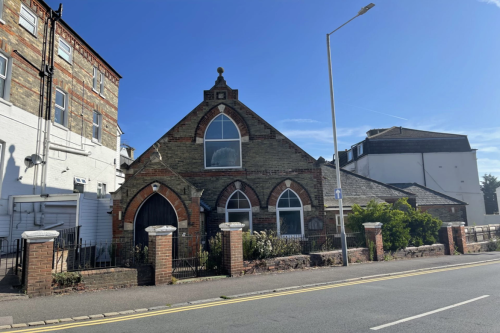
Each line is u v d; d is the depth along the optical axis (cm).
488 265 1527
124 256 1340
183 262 1213
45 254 871
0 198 1312
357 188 2409
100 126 2083
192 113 1772
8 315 699
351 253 1512
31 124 1480
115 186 2264
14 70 1401
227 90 1802
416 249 1788
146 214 1448
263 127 1786
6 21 1370
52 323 665
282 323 645
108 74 2198
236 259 1179
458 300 823
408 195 2384
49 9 1603
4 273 984
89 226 1422
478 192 3684
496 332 584
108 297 860
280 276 1171
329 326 623
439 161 3706
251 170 1744
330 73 1505
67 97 1747
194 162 1730
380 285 1045
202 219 1567
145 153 1691
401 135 3819
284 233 1711
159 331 607
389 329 604
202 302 834
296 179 1758
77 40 1842
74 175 1788
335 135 1477
